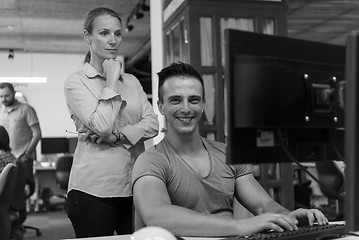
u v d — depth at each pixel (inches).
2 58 436.8
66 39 408.8
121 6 325.4
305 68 50.4
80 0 306.7
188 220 57.4
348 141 40.0
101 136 86.0
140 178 62.6
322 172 178.2
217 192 65.7
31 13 333.4
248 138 47.5
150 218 58.3
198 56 139.5
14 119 235.6
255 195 68.8
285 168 144.6
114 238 62.2
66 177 277.9
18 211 161.3
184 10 143.0
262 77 47.5
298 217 64.3
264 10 144.7
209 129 138.3
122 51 473.4
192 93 64.6
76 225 86.7
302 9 285.3
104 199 85.4
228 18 142.2
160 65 197.2
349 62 39.4
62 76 442.6
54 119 431.5
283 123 48.6
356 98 39.3
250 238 53.3
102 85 90.7
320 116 51.1
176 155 65.6
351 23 318.3
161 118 174.2
